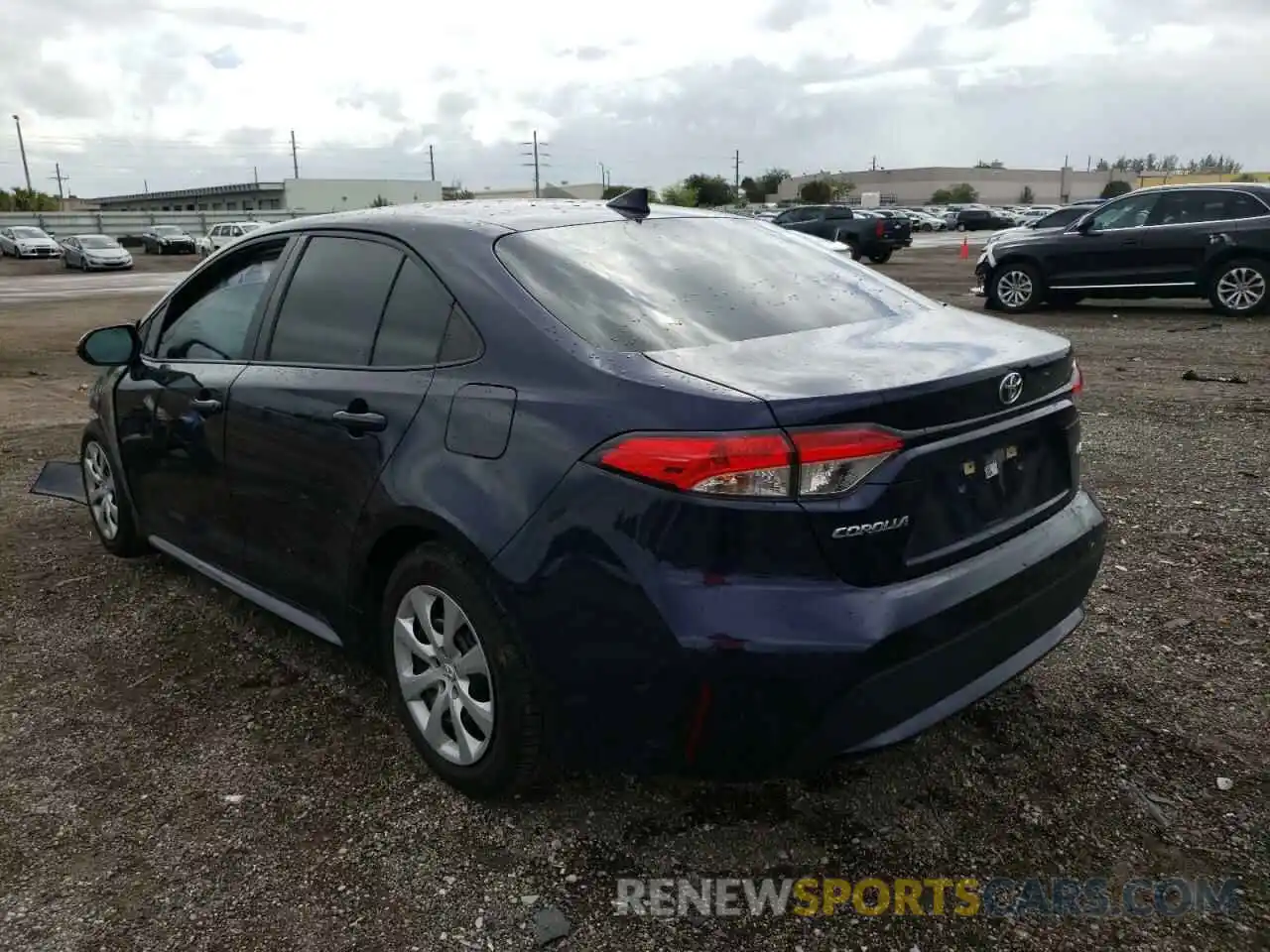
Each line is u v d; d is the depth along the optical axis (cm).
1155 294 1330
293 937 240
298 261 362
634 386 247
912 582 243
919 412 241
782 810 284
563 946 236
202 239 4859
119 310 1952
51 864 267
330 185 9331
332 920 246
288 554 346
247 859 268
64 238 4166
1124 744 312
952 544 255
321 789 298
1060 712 331
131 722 339
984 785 294
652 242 332
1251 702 335
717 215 384
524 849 270
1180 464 606
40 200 8956
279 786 300
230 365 373
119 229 6216
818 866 262
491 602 266
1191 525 498
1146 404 784
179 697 355
